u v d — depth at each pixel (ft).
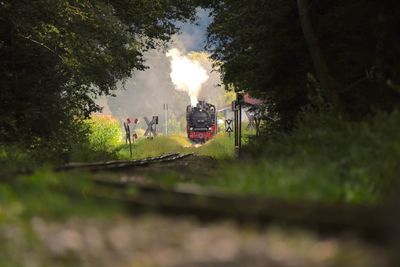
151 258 32.55
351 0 131.13
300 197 50.60
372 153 66.85
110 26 195.83
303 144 87.61
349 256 29.81
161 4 227.40
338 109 118.21
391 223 31.04
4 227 41.22
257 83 163.84
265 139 147.74
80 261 33.50
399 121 70.85
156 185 52.49
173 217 42.19
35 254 35.27
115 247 35.27
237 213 39.88
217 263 30.01
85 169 79.41
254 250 31.96
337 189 53.52
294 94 149.07
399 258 28.04
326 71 126.41
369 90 121.39
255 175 57.06
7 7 162.91
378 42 117.80
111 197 46.70
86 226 40.65
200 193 45.44
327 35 140.15
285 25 150.41
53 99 178.09
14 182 55.72
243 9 174.81
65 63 196.44
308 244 33.19
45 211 44.50
